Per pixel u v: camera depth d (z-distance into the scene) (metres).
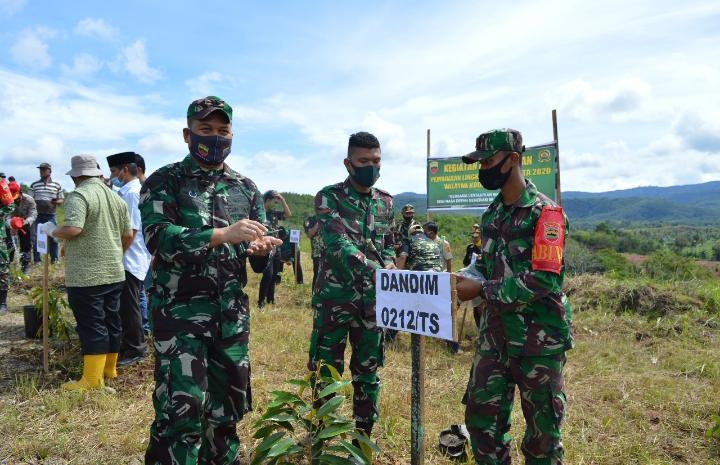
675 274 11.40
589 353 6.18
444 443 3.46
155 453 2.38
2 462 3.14
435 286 2.19
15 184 10.12
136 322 5.20
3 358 5.14
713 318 7.44
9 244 9.65
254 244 2.50
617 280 9.16
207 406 2.65
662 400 4.57
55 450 3.32
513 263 2.45
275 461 2.45
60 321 5.43
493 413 2.55
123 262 5.07
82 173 4.52
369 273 3.09
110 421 3.78
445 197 9.35
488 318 2.59
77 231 4.23
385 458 3.36
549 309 2.43
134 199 5.21
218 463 2.68
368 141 3.18
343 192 3.34
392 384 4.88
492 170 2.49
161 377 2.38
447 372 5.47
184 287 2.45
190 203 2.51
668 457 3.53
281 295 9.88
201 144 2.51
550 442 2.44
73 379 4.66
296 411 2.53
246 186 2.82
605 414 4.28
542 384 2.42
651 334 7.08
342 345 3.35
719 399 4.59
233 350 2.59
